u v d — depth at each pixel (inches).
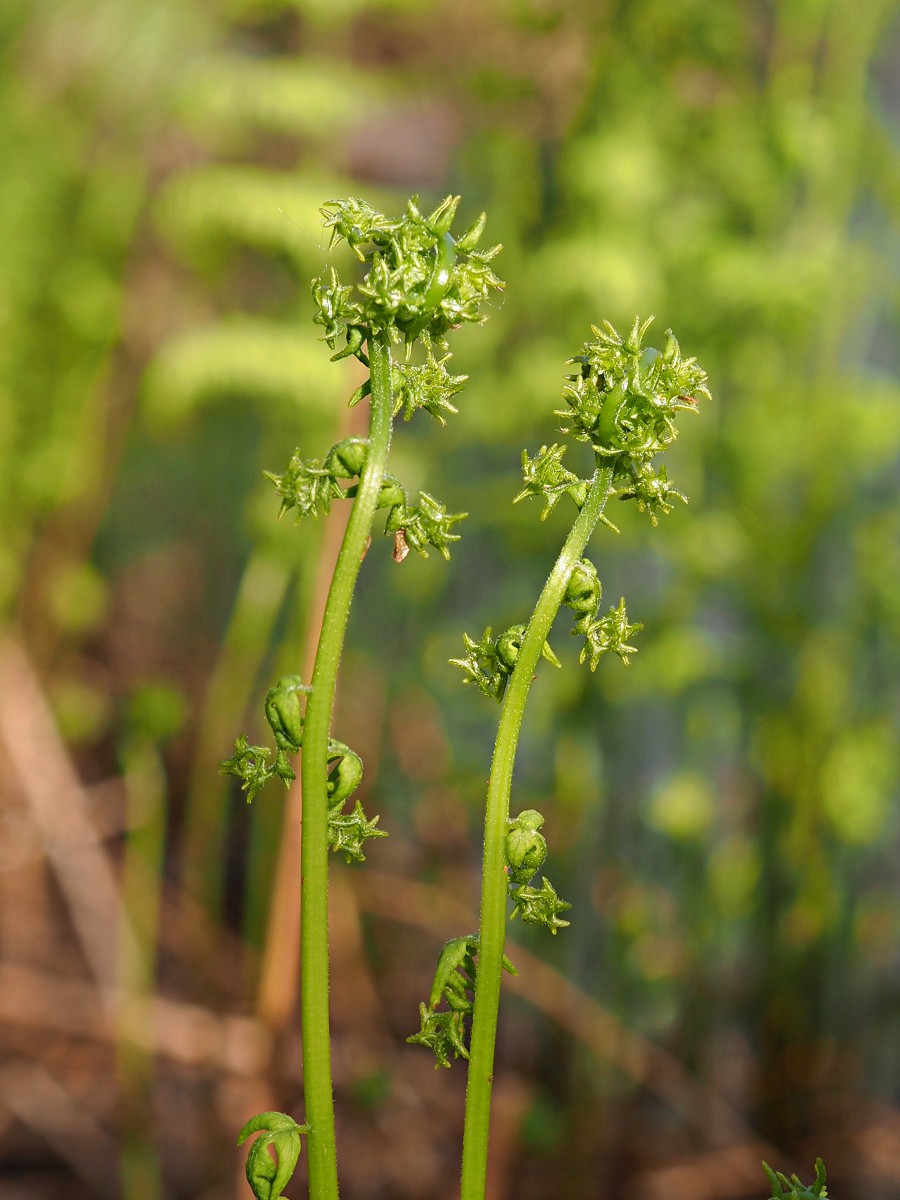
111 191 89.0
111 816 99.4
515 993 84.7
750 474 72.3
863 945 81.4
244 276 95.4
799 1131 78.5
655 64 74.5
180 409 77.3
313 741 17.3
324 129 78.4
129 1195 74.4
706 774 78.8
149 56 84.9
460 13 77.0
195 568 110.2
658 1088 78.7
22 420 92.7
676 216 74.9
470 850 96.0
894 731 76.7
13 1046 85.6
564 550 18.0
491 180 82.7
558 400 71.9
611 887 78.2
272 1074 76.8
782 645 75.0
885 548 73.4
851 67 72.8
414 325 17.4
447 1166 82.1
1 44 85.1
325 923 17.6
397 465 77.2
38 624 97.4
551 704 76.9
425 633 91.0
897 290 74.4
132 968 77.7
